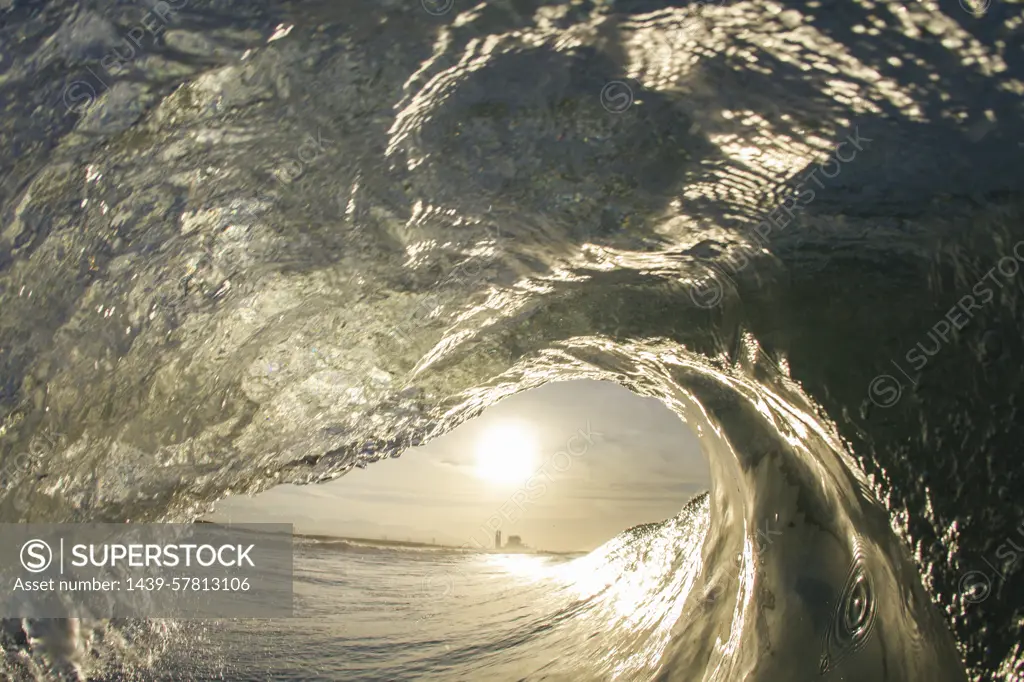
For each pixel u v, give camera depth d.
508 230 3.01
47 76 2.11
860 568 2.99
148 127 2.22
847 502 2.97
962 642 1.96
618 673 4.30
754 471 4.07
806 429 3.03
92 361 2.66
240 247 2.76
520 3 1.94
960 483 2.00
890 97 1.89
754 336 2.80
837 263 2.33
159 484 3.40
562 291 3.73
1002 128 1.82
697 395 4.41
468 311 3.71
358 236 2.91
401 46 2.12
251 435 3.71
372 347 3.63
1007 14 1.62
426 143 2.48
